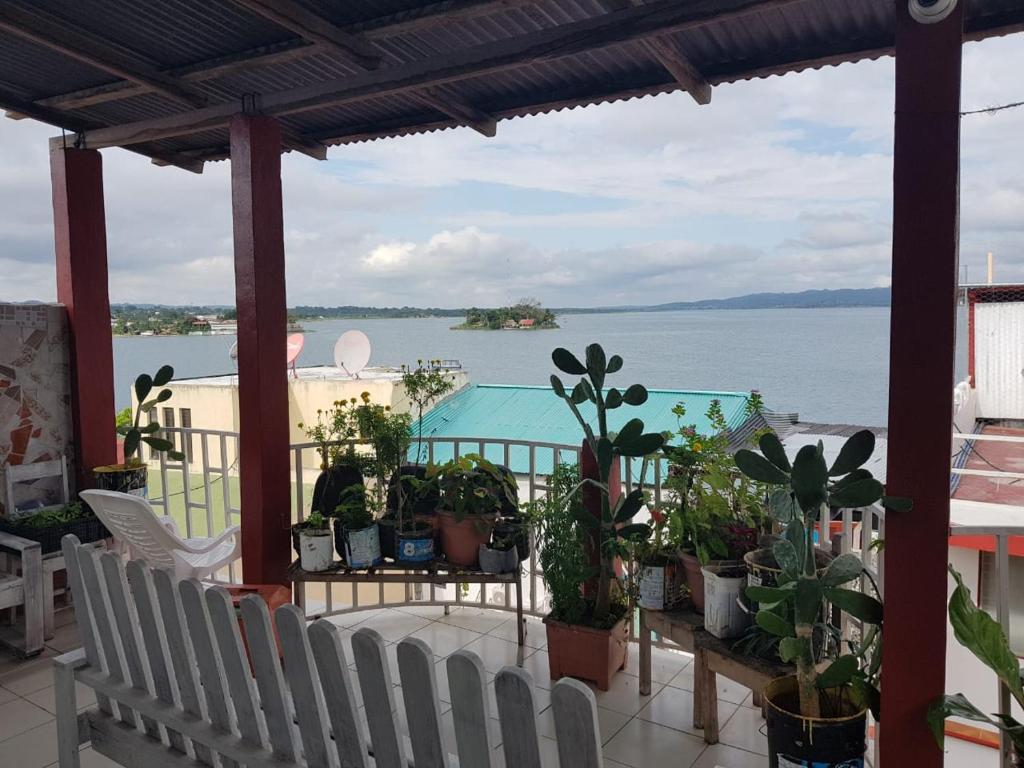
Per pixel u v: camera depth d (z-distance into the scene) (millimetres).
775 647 2857
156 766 2352
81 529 4566
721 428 3512
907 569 2279
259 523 4152
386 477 4258
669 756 3133
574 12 3490
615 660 3732
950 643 5387
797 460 2303
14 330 4887
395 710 1784
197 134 5230
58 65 4176
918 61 2197
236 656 2070
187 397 13219
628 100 4109
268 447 4172
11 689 3768
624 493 4195
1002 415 10656
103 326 5262
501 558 3936
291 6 3160
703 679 3301
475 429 11766
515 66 3369
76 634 4398
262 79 4402
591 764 1512
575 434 11125
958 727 4223
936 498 2236
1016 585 6031
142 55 3971
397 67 3645
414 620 4504
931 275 2215
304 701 1945
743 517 3281
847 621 3215
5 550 4246
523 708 1567
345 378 13094
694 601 3330
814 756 2318
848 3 3096
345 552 4113
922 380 2238
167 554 3910
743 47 3506
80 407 5152
